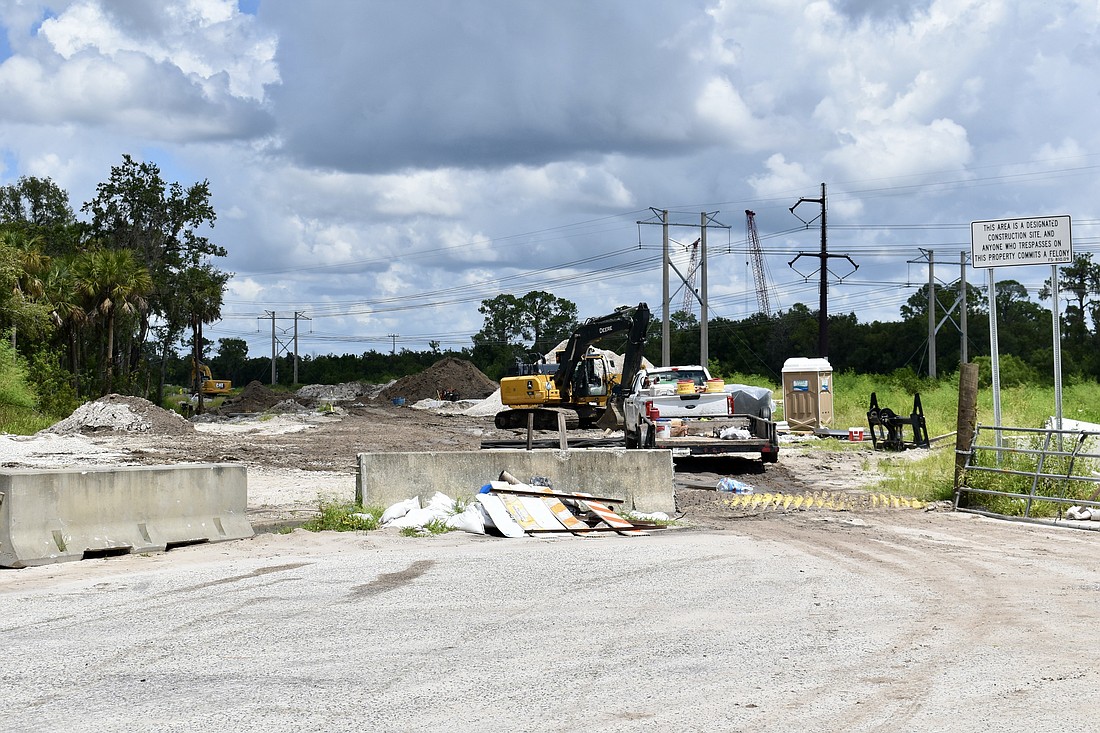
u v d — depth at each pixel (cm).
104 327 5672
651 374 2695
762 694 568
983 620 750
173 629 732
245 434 3931
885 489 1809
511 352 12069
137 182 6388
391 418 5534
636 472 1506
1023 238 1473
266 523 1406
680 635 708
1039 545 1138
